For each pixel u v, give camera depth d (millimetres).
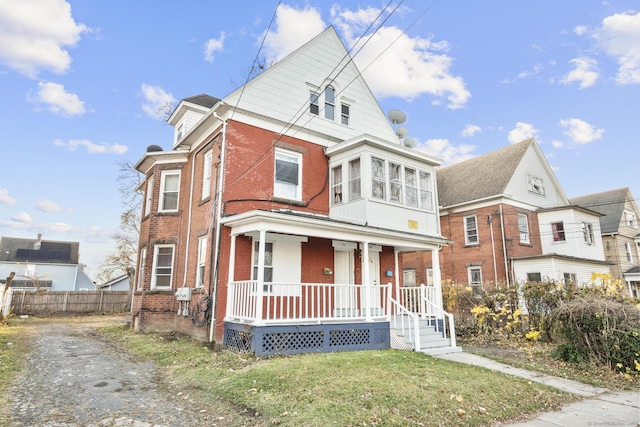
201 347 9789
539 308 12633
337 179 13086
